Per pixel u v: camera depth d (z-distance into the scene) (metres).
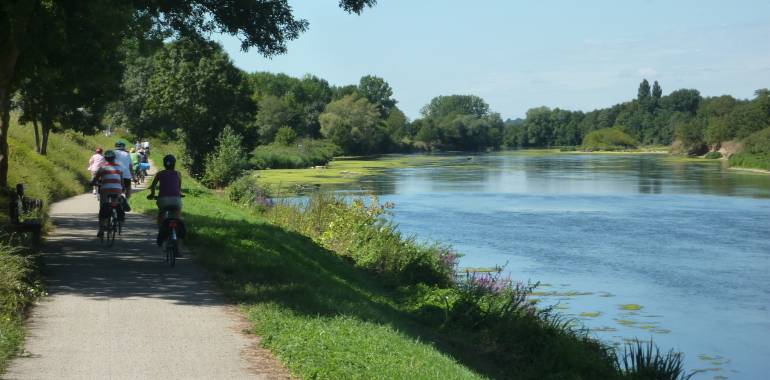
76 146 45.59
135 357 7.38
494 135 195.25
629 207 43.78
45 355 7.29
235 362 7.40
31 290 9.55
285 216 24.58
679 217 39.06
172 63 44.12
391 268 18.50
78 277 11.23
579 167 94.56
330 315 9.69
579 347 13.02
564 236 31.78
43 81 18.62
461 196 49.69
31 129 41.62
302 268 14.04
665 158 130.88
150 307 9.50
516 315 13.83
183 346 7.85
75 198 26.52
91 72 17.08
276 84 168.25
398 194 50.53
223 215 21.88
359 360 7.68
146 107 47.09
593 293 20.92
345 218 21.67
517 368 11.94
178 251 12.50
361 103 139.12
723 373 14.27
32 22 13.88
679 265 25.50
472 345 12.55
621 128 194.62
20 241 12.16
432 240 29.59
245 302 9.97
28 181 23.23
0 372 6.65
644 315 18.56
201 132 44.22
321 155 95.44
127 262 12.71
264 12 19.34
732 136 126.31
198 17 19.80
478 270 23.47
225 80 44.00
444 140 174.50
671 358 14.24
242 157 42.00
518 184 61.94
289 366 7.30
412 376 7.44
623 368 13.48
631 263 25.67
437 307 14.70
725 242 30.73
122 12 16.20
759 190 56.44
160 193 12.84
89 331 8.23
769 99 121.00
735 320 18.33
